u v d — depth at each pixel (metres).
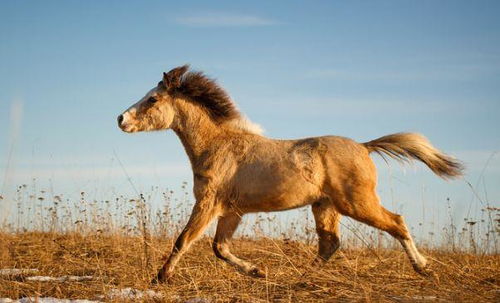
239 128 10.58
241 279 9.18
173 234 13.66
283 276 9.30
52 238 13.34
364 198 9.82
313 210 10.59
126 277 9.49
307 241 13.14
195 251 12.28
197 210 10.05
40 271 10.17
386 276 9.21
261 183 9.98
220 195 10.14
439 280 8.71
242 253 11.95
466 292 7.96
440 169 10.41
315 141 10.17
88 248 12.43
